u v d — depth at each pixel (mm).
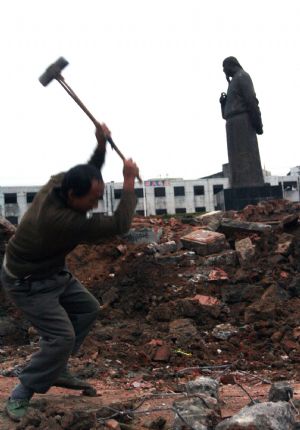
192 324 8000
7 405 3871
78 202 3541
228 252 10297
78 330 4195
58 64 4160
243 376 5930
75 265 10414
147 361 6594
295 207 13367
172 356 6734
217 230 11602
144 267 9906
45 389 3826
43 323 3779
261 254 10258
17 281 3760
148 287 9391
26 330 8102
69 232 3547
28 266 3695
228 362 6633
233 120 17359
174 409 3689
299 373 6039
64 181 3527
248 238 10523
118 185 50406
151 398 4625
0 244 9438
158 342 7207
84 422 3602
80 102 4145
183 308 8336
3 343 7762
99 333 7684
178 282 9477
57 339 3736
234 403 4473
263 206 13398
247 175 17188
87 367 6125
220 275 9555
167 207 59031
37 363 3781
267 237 10734
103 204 49094
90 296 4188
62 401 4387
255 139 17359
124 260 10320
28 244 3623
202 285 9305
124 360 6629
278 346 7035
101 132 4082
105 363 6418
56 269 3834
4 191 53219
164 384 5539
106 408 3977
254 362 6586
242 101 17203
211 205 59500
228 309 8500
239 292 8828
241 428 3084
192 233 11109
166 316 8297
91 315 4188
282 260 9992
